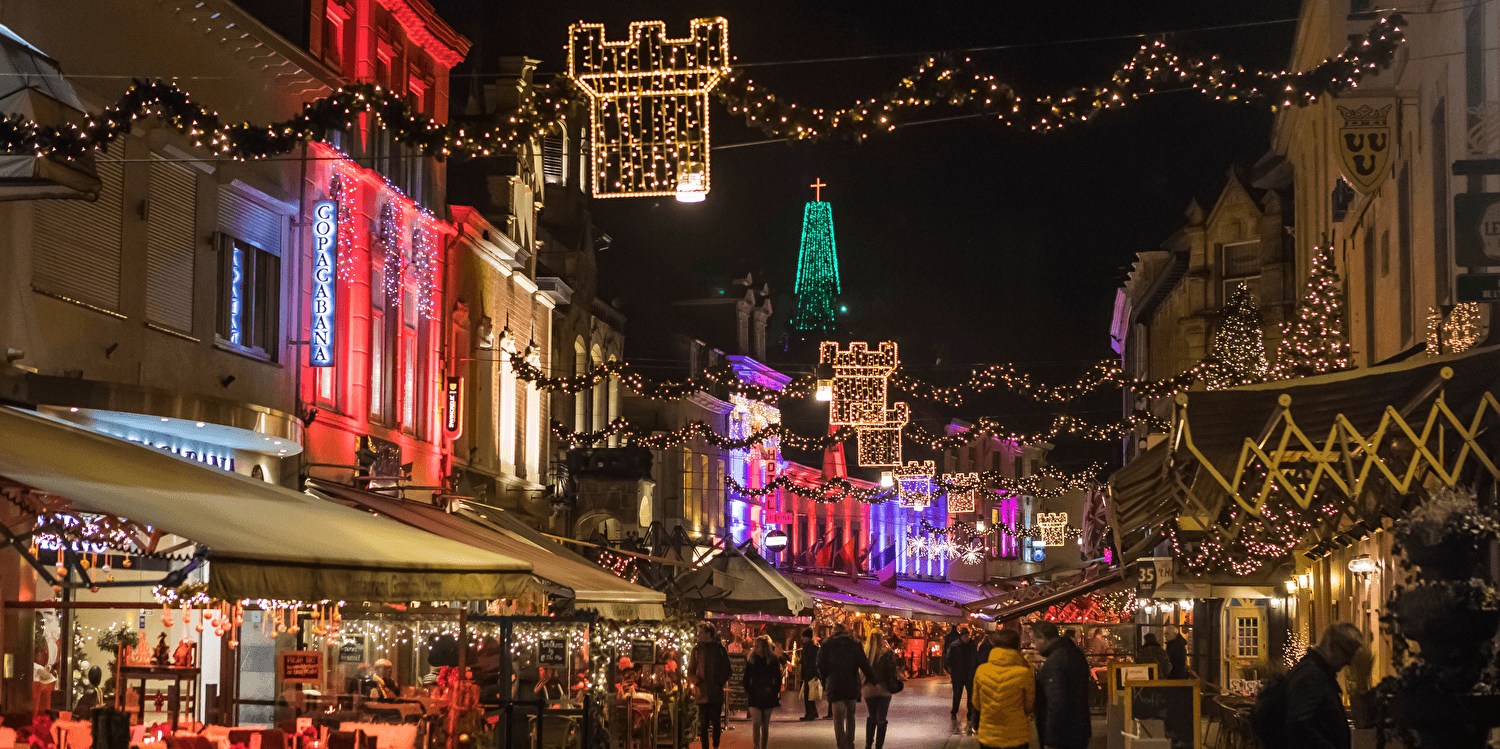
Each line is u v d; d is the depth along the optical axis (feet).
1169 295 148.77
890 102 37.14
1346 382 36.58
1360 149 57.88
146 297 59.62
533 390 118.42
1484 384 35.01
